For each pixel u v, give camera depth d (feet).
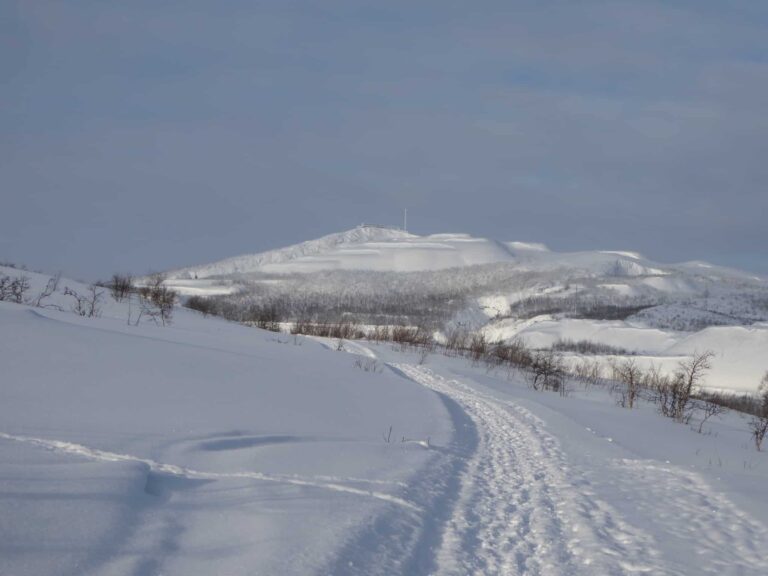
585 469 35.73
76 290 99.86
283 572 16.16
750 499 30.01
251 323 141.79
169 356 47.96
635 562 20.97
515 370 112.16
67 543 15.94
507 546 21.58
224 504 21.01
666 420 69.10
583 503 27.84
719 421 84.74
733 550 23.08
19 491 18.57
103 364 41.37
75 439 25.29
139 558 15.90
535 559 20.57
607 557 21.18
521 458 37.60
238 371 49.01
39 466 21.16
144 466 22.79
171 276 617.21
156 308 100.32
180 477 23.22
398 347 124.77
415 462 31.27
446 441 38.99
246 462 26.45
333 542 18.67
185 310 120.06
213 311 165.99
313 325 160.86
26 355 40.32
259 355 65.36
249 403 38.78
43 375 36.17
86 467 21.59
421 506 24.30
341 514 21.38
